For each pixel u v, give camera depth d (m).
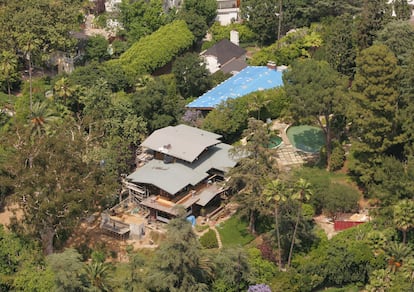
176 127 119.56
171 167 111.94
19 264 99.62
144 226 107.50
